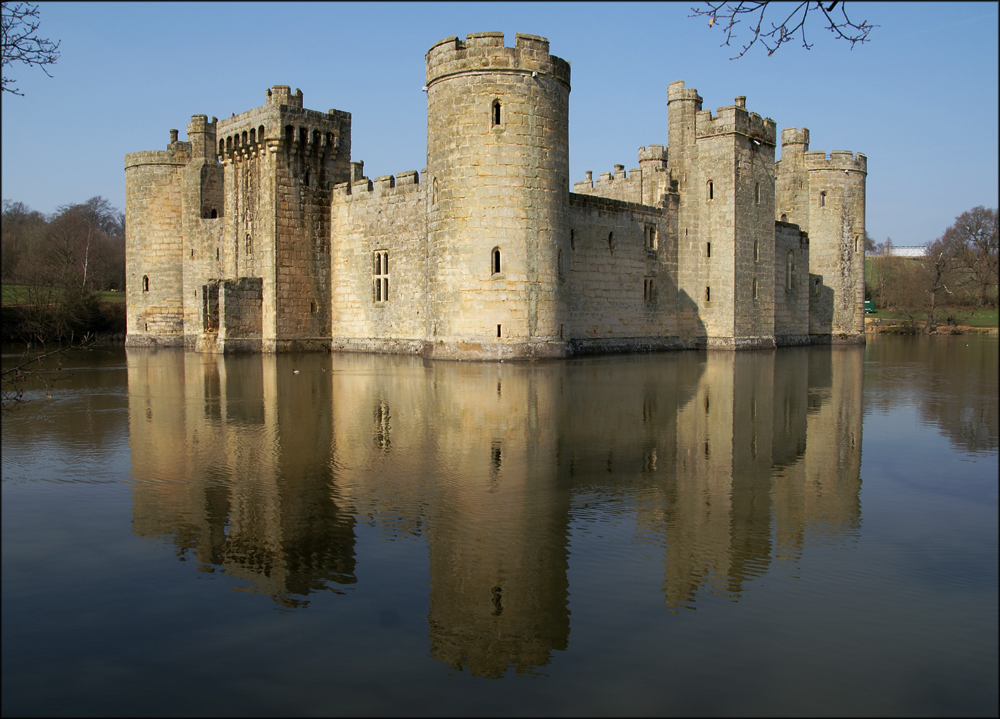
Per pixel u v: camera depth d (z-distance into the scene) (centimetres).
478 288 3797
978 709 650
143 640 781
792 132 6556
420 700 673
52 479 1380
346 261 5034
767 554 998
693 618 816
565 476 1384
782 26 1057
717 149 5312
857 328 6719
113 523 1133
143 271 5975
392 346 4725
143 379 3120
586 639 778
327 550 1020
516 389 2609
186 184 5822
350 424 1908
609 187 5884
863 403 2344
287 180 4922
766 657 739
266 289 4947
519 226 3800
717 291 5353
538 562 973
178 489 1307
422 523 1123
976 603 852
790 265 6125
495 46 3756
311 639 782
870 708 654
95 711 653
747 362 4062
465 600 866
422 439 1709
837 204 6612
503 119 3766
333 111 5097
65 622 819
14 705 662
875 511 1183
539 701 670
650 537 1063
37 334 2905
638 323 5112
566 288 4034
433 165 3944
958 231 8519
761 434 1792
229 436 1762
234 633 795
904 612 829
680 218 5438
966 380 3067
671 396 2431
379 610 847
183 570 959
